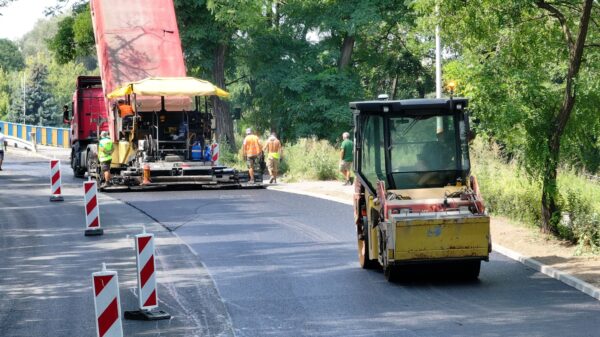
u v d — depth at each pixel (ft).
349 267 62.95
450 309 48.93
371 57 218.59
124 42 132.16
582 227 66.95
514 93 71.05
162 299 53.01
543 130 72.02
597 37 73.36
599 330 42.98
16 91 451.53
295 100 197.88
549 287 54.24
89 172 144.36
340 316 47.73
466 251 55.42
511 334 42.73
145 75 131.34
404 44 210.18
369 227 60.80
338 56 198.70
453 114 61.82
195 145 127.75
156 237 78.43
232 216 92.43
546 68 76.23
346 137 128.67
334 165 142.61
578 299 50.47
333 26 191.72
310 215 92.63
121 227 85.40
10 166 192.85
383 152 61.46
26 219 93.71
